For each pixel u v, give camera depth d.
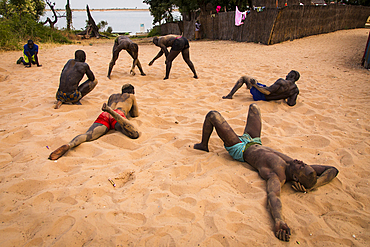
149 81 7.54
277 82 5.41
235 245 2.16
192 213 2.48
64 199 2.64
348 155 3.54
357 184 2.99
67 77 5.09
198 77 8.05
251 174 3.08
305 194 2.81
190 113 5.08
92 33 30.81
